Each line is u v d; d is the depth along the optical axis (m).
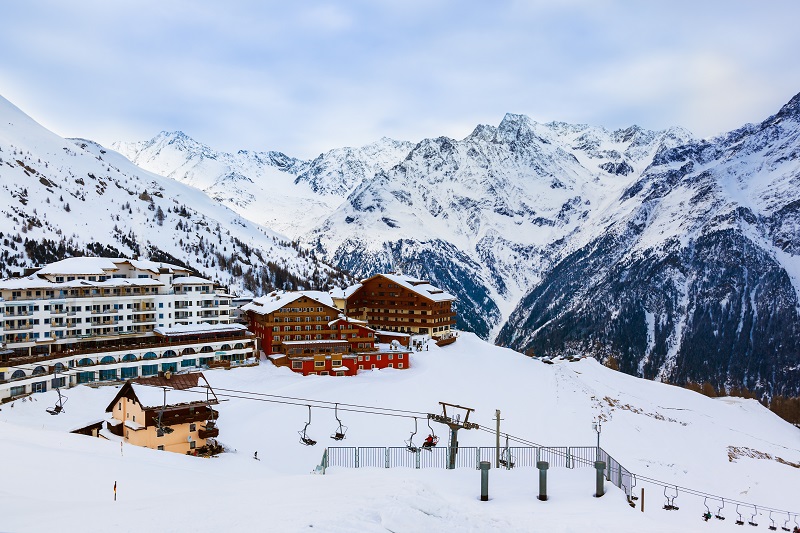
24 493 45.88
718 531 82.44
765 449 150.38
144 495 50.19
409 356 168.75
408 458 92.25
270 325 158.88
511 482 42.62
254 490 38.84
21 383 114.00
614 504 37.38
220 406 118.19
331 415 119.19
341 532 26.69
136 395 90.75
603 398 163.88
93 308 145.62
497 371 169.88
